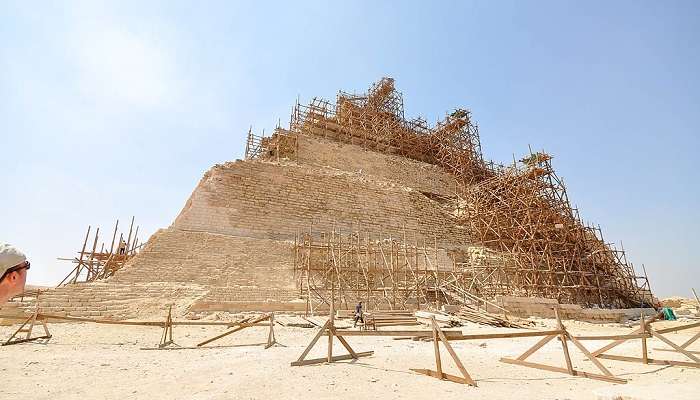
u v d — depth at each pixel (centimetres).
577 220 3716
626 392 620
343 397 641
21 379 749
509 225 3912
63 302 1838
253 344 1309
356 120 5747
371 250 2886
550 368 952
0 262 221
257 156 4362
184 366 891
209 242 2642
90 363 926
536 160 3934
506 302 2469
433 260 3256
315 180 3666
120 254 3014
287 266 2689
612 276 3675
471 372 902
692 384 705
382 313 2034
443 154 5984
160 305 1977
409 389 710
